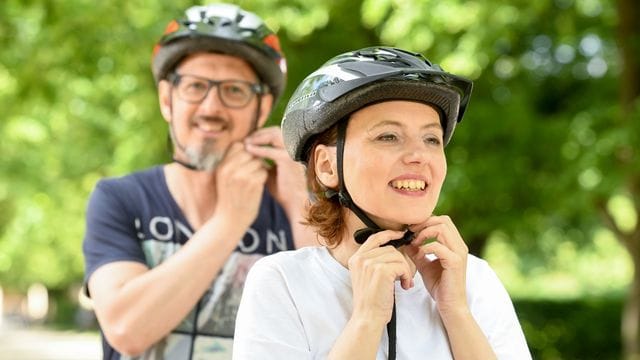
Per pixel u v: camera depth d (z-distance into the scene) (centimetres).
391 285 194
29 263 2898
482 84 1013
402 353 200
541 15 934
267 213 301
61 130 1189
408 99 201
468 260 221
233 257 294
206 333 288
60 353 1877
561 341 1452
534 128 988
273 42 304
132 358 283
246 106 297
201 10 298
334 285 204
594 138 912
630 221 1363
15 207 1906
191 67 296
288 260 208
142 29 818
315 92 205
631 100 920
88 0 798
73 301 3903
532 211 1057
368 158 199
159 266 281
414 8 809
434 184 202
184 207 298
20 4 749
